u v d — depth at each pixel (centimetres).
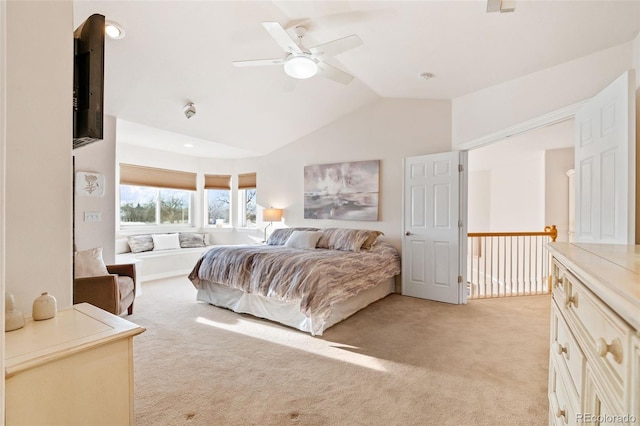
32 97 123
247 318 335
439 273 409
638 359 56
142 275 508
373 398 192
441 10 221
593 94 254
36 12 125
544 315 351
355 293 340
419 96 426
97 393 98
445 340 279
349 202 497
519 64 292
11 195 119
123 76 318
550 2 194
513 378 215
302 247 430
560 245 144
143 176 554
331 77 292
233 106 417
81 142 152
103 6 241
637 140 203
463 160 397
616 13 197
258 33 291
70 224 133
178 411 178
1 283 61
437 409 182
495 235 439
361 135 490
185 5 254
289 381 210
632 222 181
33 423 85
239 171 662
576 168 249
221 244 654
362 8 239
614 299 62
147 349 258
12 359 84
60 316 118
